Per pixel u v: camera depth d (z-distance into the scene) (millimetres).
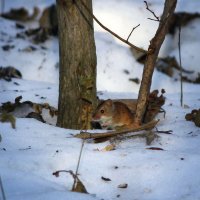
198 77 16406
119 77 15609
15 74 15453
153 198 7711
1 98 12773
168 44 17594
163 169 8305
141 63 16734
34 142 9477
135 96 13914
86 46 10773
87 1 10695
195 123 10641
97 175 8289
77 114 10930
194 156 8641
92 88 10945
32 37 17625
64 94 10977
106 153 8875
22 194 7297
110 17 17344
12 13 19203
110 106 10938
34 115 11492
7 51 16547
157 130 10219
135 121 10297
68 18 10641
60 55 10961
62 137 9805
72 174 7926
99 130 10391
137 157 8719
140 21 17359
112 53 16250
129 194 7875
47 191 7402
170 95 14062
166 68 16734
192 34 17656
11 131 9922
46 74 15953
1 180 7719
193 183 7926
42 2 19188
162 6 17828
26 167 8336
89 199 7176
